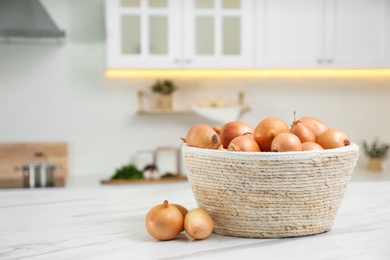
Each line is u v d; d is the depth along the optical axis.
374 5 3.22
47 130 3.36
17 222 1.04
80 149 3.39
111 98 3.41
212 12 3.14
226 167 0.85
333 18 3.21
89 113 3.39
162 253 0.79
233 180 0.85
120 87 3.41
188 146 0.93
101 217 1.09
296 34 3.19
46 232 0.96
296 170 0.83
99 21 3.38
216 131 0.98
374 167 3.45
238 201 0.86
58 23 3.35
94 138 3.40
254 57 3.17
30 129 3.35
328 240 0.86
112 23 3.08
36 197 1.34
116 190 1.45
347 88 3.57
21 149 3.33
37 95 3.35
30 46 3.33
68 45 3.36
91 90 3.39
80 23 3.37
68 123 3.38
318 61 3.21
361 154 3.58
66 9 3.35
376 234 0.90
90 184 2.99
